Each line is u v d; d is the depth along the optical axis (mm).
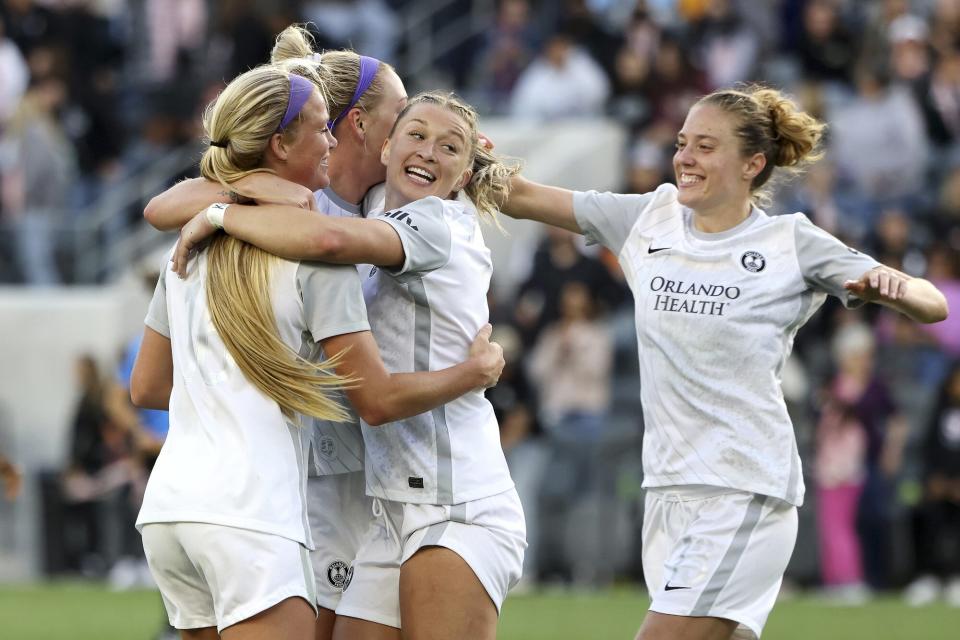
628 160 50094
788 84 52875
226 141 15117
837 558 40438
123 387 33938
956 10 54344
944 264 45562
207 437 14625
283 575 14281
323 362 14922
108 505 42781
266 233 14711
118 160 55750
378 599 16250
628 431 40938
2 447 48281
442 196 16469
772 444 16547
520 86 54156
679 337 16734
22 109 52531
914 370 44625
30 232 50406
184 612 14977
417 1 58219
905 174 50062
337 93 16984
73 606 37000
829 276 16609
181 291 15273
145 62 58156
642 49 53406
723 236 16984
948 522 40500
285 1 54031
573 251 43656
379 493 16125
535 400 41188
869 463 40469
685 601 16156
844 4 56344
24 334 48781
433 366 15922
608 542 40750
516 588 40844
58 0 58875
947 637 31609
